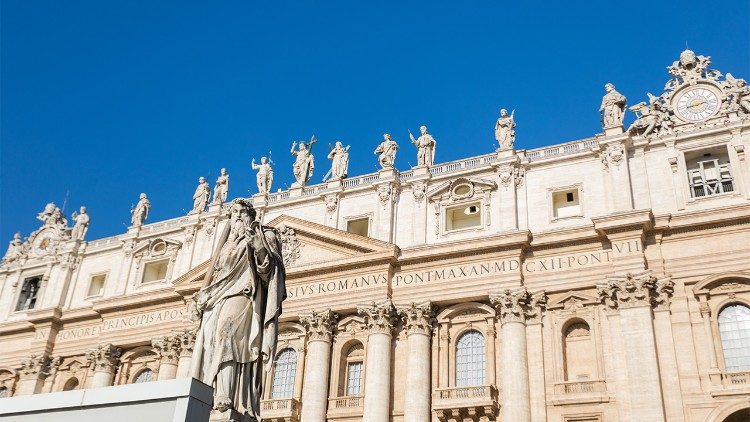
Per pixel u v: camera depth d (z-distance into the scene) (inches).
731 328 1371.8
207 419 383.9
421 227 1705.2
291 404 1583.4
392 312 1617.9
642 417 1306.6
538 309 1510.8
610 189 1552.7
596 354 1430.9
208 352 435.5
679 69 1642.5
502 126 1736.0
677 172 1525.6
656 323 1401.3
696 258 1425.9
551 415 1408.7
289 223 1802.4
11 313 2192.4
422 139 1823.3
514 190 1649.9
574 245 1533.0
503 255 1572.3
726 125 1519.4
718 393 1300.4
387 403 1533.0
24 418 399.5
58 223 2311.8
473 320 1582.2
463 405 1455.5
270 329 453.4
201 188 2058.3
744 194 1451.8
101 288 2098.9
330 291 1697.8
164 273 2025.1
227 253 467.8
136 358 1943.9
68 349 2032.5
